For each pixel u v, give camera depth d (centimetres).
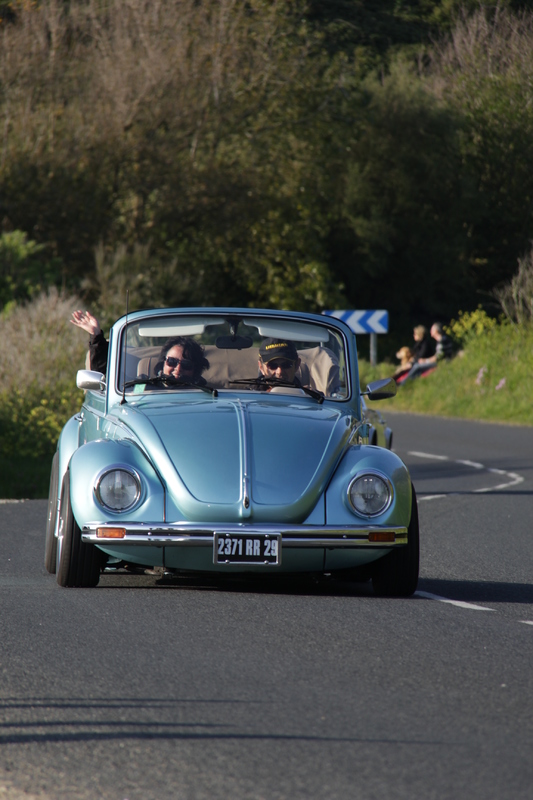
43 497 3241
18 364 4038
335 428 1814
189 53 10006
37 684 1223
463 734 1066
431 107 12175
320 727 1081
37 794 907
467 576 2028
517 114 12656
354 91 11919
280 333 2048
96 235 9438
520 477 3766
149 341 2045
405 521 1698
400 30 13738
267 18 10481
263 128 10694
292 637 1461
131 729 1072
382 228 12112
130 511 1667
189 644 1412
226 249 11094
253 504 1658
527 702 1177
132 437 1766
